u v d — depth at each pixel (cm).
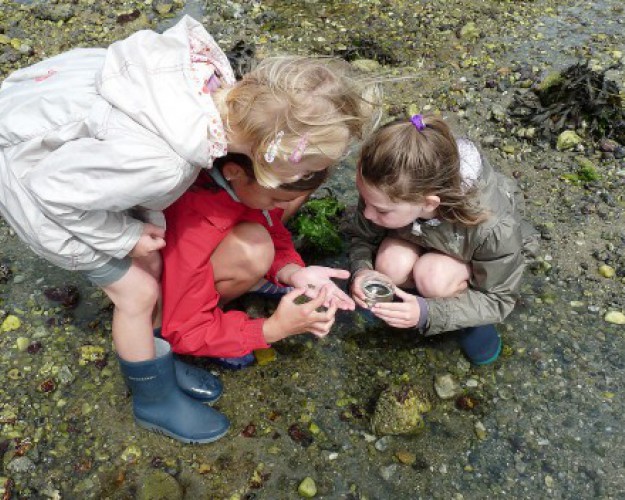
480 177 236
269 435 246
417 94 392
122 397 256
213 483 233
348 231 297
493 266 244
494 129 370
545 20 455
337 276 259
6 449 240
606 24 450
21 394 256
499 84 396
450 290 255
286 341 276
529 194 335
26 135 210
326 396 259
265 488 232
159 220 230
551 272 301
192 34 219
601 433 246
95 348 272
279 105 192
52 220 208
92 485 232
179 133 195
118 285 223
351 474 236
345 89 199
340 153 201
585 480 234
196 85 202
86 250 213
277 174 201
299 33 440
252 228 247
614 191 336
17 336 276
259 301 292
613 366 267
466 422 251
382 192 220
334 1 473
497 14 459
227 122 202
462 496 231
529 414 253
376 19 454
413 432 245
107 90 205
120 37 439
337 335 279
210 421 244
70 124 207
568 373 265
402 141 213
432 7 466
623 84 396
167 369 234
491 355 266
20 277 298
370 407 255
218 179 227
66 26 446
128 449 241
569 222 322
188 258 235
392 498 230
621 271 299
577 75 378
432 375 265
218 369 267
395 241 271
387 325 282
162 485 230
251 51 413
